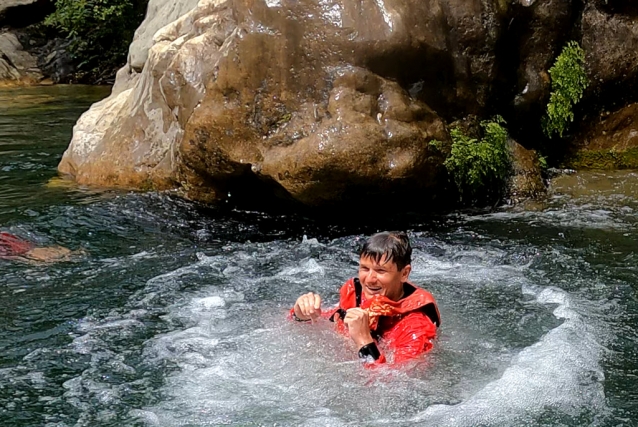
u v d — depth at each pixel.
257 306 5.38
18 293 5.65
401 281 4.75
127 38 19.03
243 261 6.33
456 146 7.35
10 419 4.01
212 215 7.54
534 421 3.91
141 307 5.40
